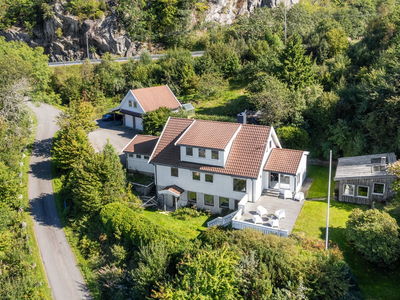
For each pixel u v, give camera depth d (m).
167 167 35.72
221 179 32.97
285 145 42.22
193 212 33.66
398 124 34.53
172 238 26.67
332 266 21.47
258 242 23.72
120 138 51.19
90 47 84.00
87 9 84.19
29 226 35.12
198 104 60.62
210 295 19.20
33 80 58.50
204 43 81.50
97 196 33.59
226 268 20.06
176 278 21.23
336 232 27.70
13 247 32.03
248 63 65.88
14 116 49.16
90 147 42.22
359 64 55.47
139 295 23.50
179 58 69.44
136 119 54.56
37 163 45.91
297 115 43.56
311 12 88.50
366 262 24.64
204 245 24.62
